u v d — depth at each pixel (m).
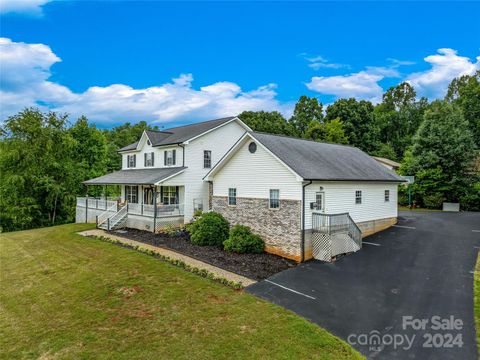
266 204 16.23
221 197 19.03
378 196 19.91
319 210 15.57
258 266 13.64
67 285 12.34
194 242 17.69
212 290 10.91
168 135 28.69
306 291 10.75
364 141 51.47
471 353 7.03
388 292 10.44
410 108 62.38
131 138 64.19
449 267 12.51
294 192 14.83
